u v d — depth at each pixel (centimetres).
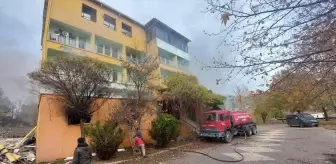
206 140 1844
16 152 1265
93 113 1412
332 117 3700
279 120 4219
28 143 1420
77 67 1256
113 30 2475
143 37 2892
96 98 1370
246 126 2053
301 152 1194
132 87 1538
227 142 1720
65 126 1298
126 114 1405
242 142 1711
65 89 1227
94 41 2242
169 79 2048
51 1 1956
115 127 1344
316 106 3005
